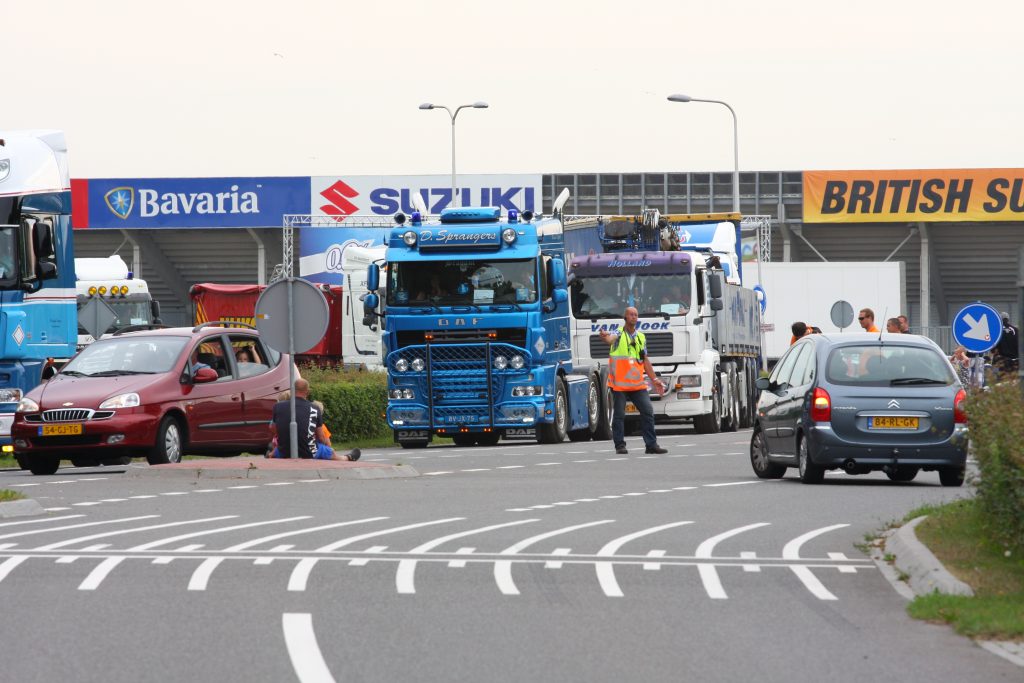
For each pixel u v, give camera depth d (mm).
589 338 93688
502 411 78812
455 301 78688
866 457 50406
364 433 88688
